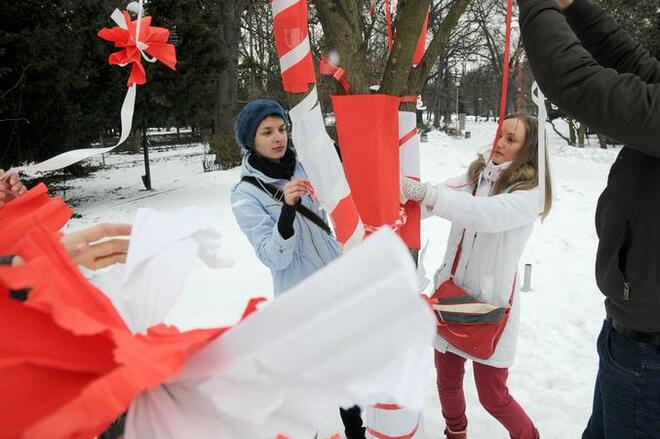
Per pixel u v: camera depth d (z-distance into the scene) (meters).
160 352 0.63
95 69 11.43
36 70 10.34
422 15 1.62
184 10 13.26
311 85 1.48
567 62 1.38
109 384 0.56
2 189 1.64
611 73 1.36
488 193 2.34
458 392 2.53
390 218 1.69
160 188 14.74
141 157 26.80
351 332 0.66
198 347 0.70
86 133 12.76
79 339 0.67
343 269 0.65
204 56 13.23
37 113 11.17
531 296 4.92
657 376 1.56
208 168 18.62
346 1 1.67
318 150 1.49
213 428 0.75
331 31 1.68
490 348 2.22
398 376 0.66
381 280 0.64
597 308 4.60
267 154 2.31
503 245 2.27
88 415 0.55
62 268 0.76
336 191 1.51
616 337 1.66
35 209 1.32
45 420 0.54
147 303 0.98
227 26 18.45
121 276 1.04
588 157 16.98
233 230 8.02
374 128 1.60
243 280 5.71
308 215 2.28
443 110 49.59
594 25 1.82
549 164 2.25
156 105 13.23
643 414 1.61
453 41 28.62
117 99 12.33
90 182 17.31
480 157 2.49
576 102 1.38
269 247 2.12
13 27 10.41
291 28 1.43
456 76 42.53
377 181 1.62
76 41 10.70
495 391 2.34
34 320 0.68
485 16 25.72
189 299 5.21
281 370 0.71
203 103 15.00
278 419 0.74
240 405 0.73
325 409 0.72
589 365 3.63
